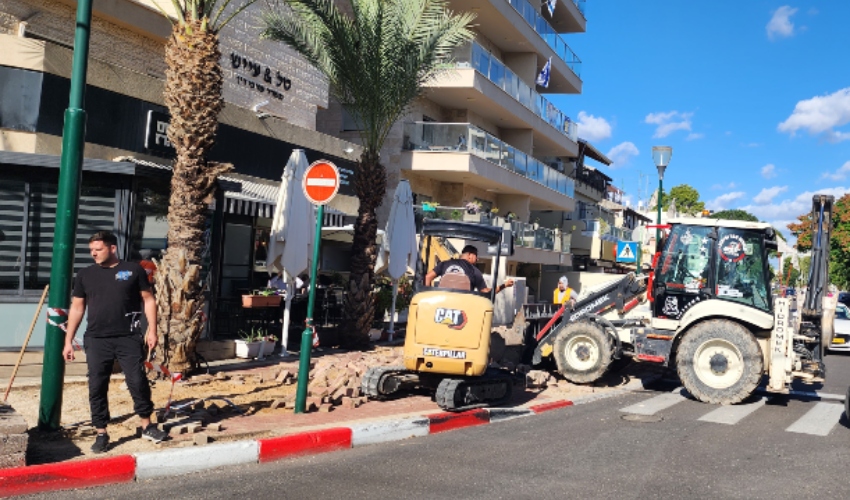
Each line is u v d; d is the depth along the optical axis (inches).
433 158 1061.8
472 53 1080.8
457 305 370.6
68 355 257.6
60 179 275.0
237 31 724.7
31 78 507.5
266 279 700.0
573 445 309.9
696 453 300.5
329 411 348.2
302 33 609.6
